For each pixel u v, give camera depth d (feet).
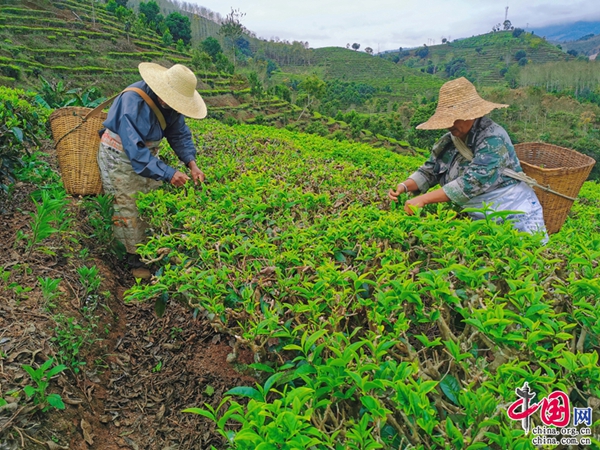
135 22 219.41
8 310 10.62
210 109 165.68
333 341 6.61
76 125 15.58
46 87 30.91
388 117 194.90
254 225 11.09
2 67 129.80
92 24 194.70
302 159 19.77
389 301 7.07
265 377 8.02
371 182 15.56
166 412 10.55
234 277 8.95
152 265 15.39
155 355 12.24
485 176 11.83
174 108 13.65
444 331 7.04
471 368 6.41
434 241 9.08
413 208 10.18
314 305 7.24
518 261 7.89
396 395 5.60
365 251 9.04
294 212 12.03
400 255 8.70
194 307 8.99
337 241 9.73
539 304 6.52
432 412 5.23
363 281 7.62
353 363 6.67
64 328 10.78
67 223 14.07
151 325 13.30
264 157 19.15
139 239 15.31
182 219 11.52
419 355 7.63
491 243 8.52
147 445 9.85
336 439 5.99
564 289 7.38
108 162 14.55
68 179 16.22
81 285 12.75
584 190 43.93
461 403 5.68
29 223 13.88
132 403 10.77
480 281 7.41
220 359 11.67
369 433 5.38
